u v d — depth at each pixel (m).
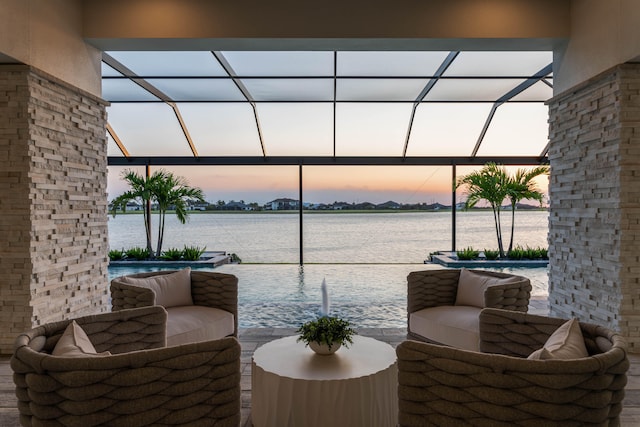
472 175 10.42
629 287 4.06
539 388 1.65
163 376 1.77
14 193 3.98
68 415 1.69
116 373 1.71
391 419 2.60
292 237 14.36
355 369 2.54
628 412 2.86
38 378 1.69
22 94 3.97
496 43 5.00
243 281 8.43
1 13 3.71
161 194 10.53
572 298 4.86
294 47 5.11
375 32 4.84
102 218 5.17
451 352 1.82
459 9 4.83
